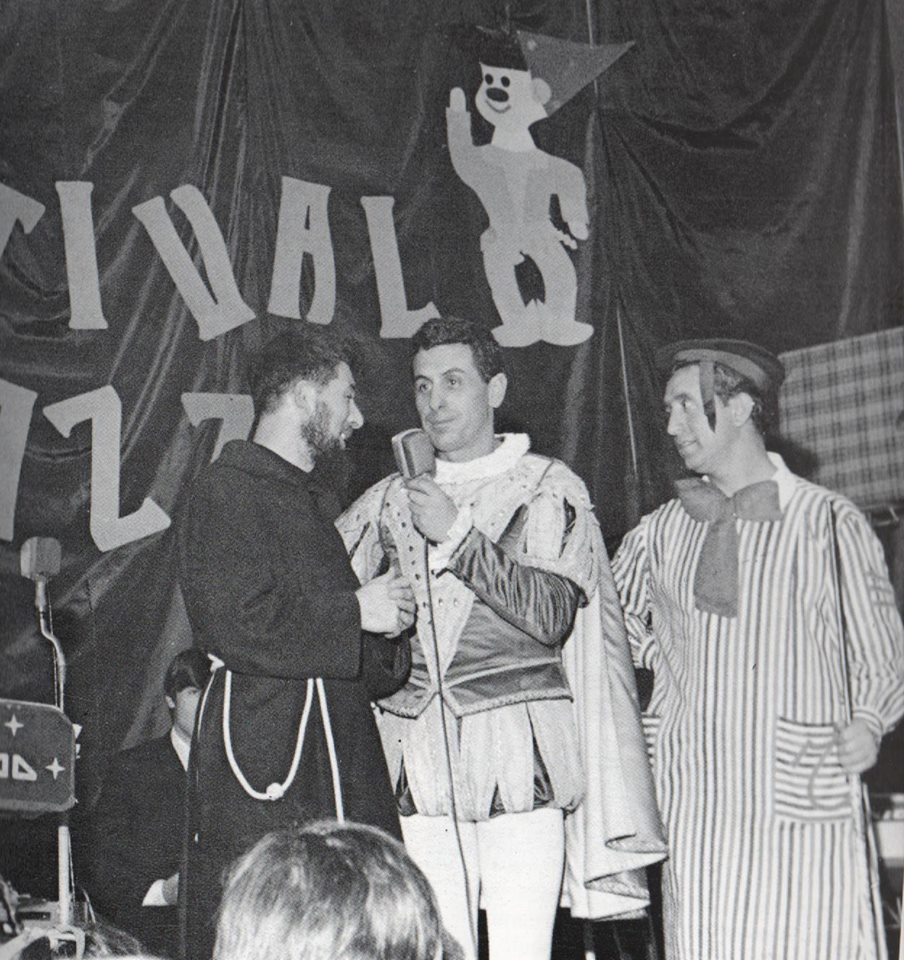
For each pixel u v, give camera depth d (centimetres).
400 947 227
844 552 430
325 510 366
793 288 479
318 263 448
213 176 443
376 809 349
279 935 225
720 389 457
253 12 453
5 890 332
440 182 463
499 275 462
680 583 432
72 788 371
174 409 429
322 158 454
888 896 416
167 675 414
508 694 376
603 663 394
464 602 380
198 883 342
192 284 436
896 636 426
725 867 412
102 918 392
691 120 486
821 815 413
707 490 445
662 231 477
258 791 341
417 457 374
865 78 496
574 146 477
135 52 441
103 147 434
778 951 408
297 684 348
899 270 482
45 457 416
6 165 425
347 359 384
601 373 462
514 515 387
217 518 351
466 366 401
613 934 405
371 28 465
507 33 479
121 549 419
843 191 488
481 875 373
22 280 422
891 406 461
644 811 391
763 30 496
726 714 419
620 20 488
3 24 430
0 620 402
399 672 367
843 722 418
